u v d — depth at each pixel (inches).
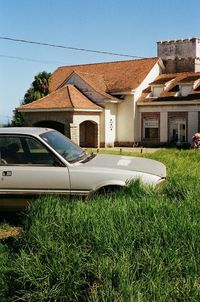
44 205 237.9
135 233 195.0
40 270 182.1
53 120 1464.1
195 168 494.6
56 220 219.6
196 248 183.9
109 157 342.6
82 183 301.9
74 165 308.2
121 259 175.0
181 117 1477.6
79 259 181.2
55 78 1857.8
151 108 1544.0
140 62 1690.5
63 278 175.3
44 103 1482.5
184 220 205.5
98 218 213.2
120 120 1588.3
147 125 1561.3
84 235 200.5
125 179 299.6
